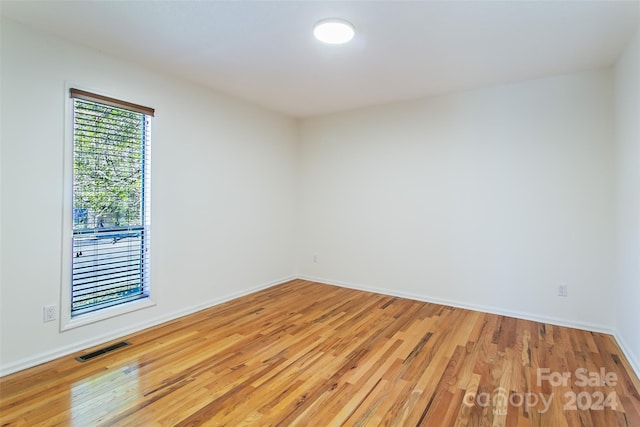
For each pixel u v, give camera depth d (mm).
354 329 3064
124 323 2908
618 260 2889
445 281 3830
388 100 4031
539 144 3309
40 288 2416
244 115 4082
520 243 3418
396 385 2139
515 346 2721
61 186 2518
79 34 2451
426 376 2248
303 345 2719
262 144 4359
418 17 2193
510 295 3467
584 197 3129
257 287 4340
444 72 3135
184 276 3416
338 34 2416
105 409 1878
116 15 2199
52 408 1882
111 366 2359
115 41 2555
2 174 2244
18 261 2316
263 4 2066
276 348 2662
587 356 2551
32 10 2145
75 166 2611
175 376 2232
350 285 4539
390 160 4180
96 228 2754
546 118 3271
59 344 2504
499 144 3500
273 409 1892
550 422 1789
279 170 4652
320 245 4816
